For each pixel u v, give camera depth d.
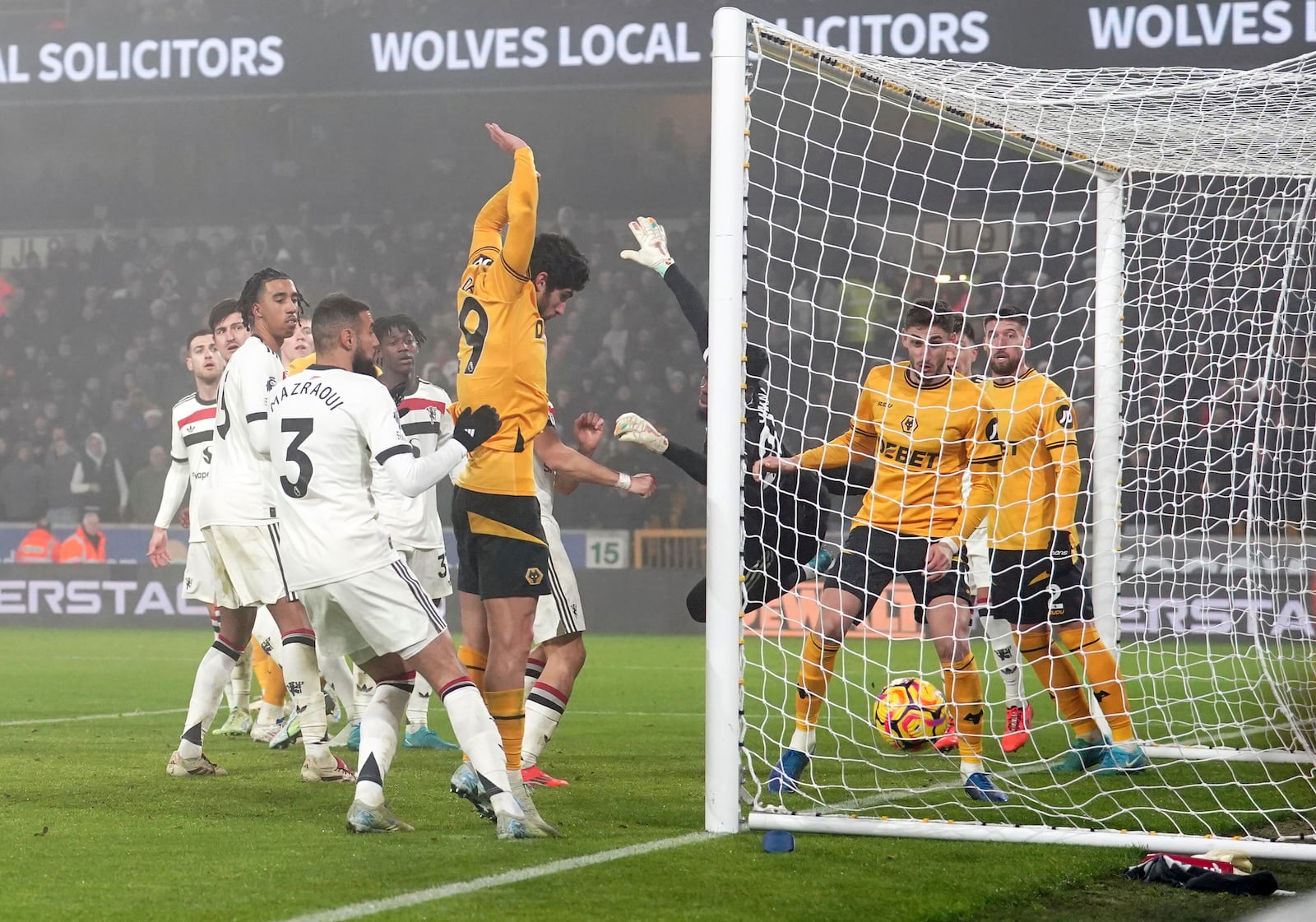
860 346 61.28
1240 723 24.72
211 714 19.73
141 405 70.31
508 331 15.48
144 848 14.07
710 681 15.18
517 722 15.33
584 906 11.58
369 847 14.07
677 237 72.31
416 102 74.56
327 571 14.29
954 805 17.19
